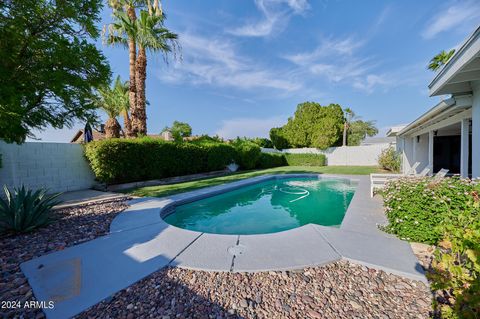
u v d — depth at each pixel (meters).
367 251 3.31
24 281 2.67
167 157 12.20
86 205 6.55
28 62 4.73
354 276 2.74
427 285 2.53
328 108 27.48
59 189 8.90
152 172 11.44
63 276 2.76
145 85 12.80
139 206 6.37
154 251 3.43
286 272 2.84
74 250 3.49
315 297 2.38
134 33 12.23
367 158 23.28
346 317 2.09
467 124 6.54
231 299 2.35
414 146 13.16
